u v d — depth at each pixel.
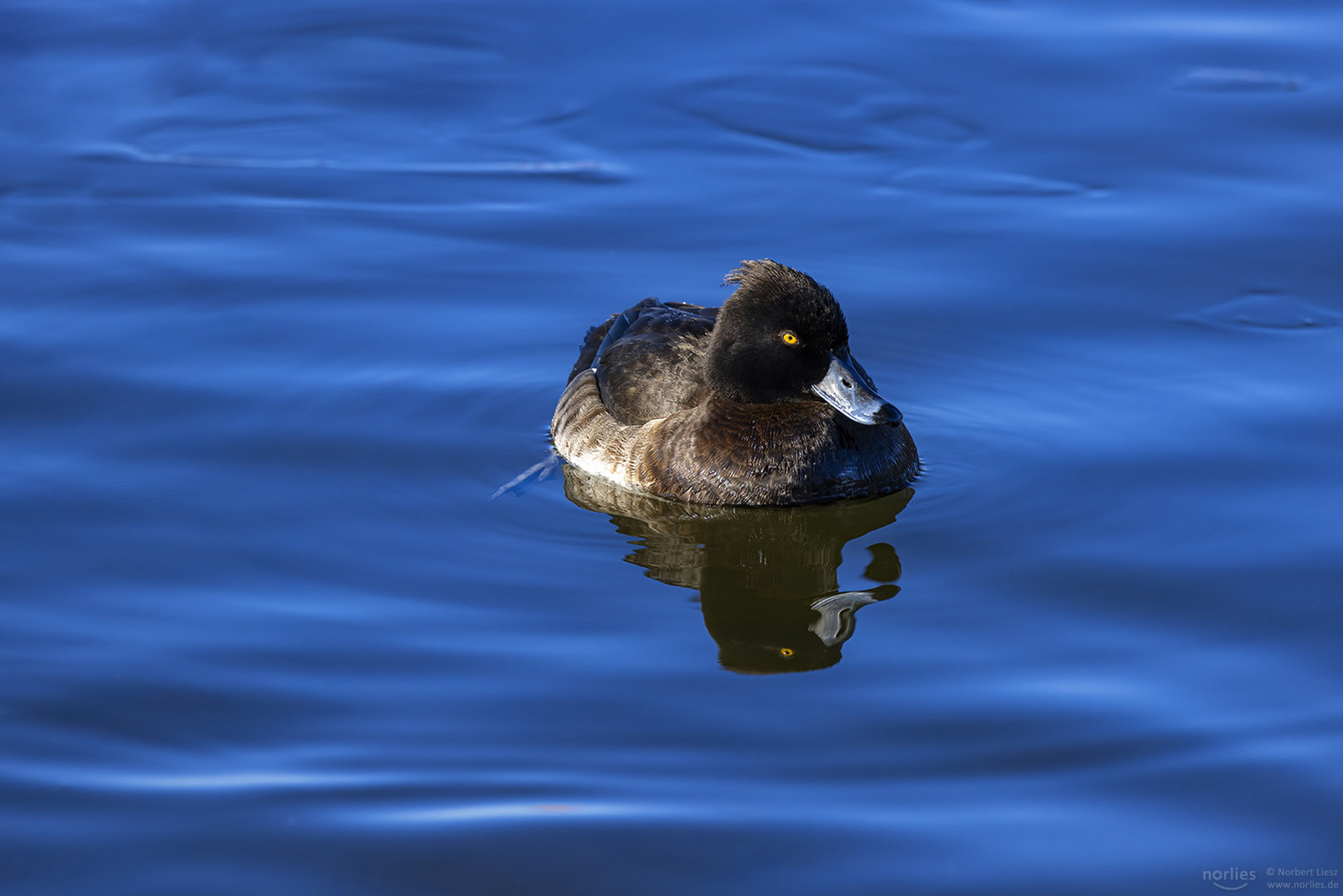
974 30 21.02
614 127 19.14
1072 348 14.66
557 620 10.62
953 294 15.62
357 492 12.43
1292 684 9.59
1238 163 17.67
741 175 18.03
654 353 13.37
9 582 10.89
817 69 20.19
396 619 10.58
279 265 16.14
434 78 20.34
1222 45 20.30
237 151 18.67
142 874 8.01
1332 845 8.18
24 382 13.80
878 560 11.47
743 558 11.57
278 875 8.00
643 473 12.74
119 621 10.45
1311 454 12.62
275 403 13.76
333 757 9.02
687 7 21.92
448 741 9.19
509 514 12.23
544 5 22.16
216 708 9.50
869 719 9.39
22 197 17.45
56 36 21.45
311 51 21.12
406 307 15.51
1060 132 18.53
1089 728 9.22
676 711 9.52
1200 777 8.73
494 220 17.17
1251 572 10.92
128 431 13.16
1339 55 19.84
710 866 8.07
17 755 8.98
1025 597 10.78
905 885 7.93
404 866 8.07
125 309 15.18
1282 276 15.61
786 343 12.27
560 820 8.44
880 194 17.53
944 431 13.62
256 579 11.06
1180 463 12.63
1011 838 8.27
